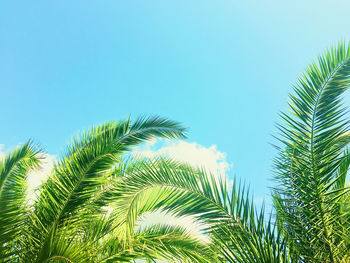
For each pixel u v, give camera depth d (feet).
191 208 12.92
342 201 12.05
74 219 15.92
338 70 11.94
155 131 18.66
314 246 10.88
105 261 16.28
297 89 12.17
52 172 18.34
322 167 11.35
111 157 17.20
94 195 17.88
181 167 14.16
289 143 11.94
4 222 14.85
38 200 17.33
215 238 10.41
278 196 12.55
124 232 12.80
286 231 10.96
